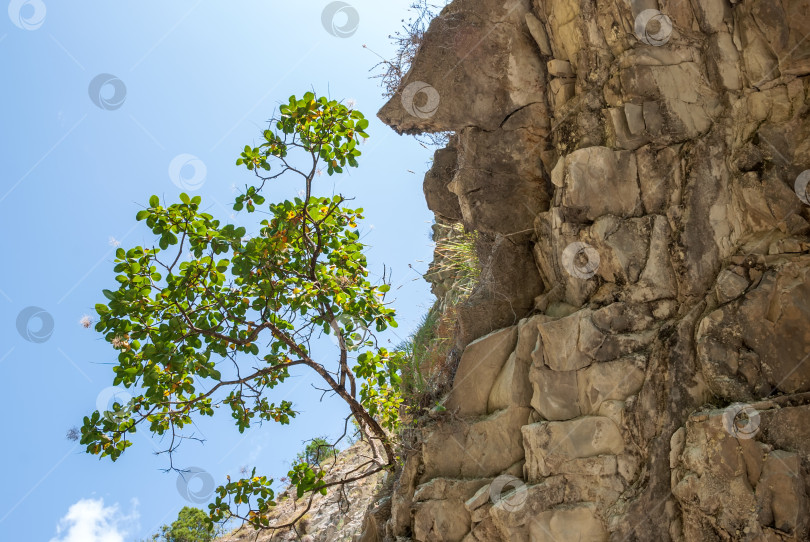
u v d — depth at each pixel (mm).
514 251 5152
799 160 3850
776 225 3926
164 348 5211
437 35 5062
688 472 3756
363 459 7438
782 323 3719
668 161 4332
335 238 6023
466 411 4852
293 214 5676
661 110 4352
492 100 5137
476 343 4930
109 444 5402
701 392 3945
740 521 3523
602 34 4605
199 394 5836
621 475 4039
